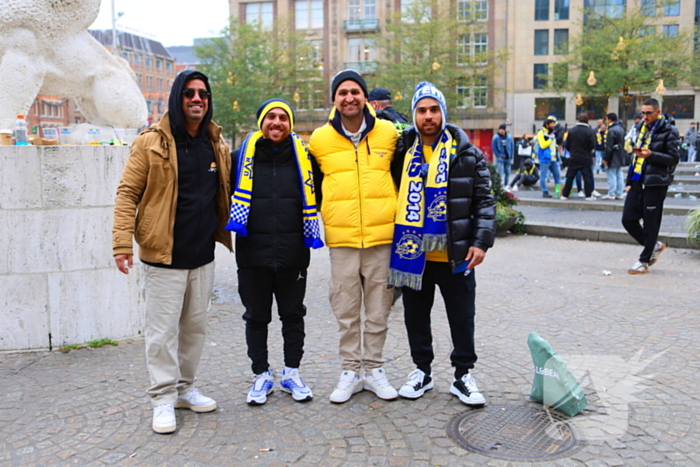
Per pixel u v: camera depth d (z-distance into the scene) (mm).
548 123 13945
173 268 3301
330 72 49375
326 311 5707
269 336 4977
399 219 3531
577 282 6633
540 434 3174
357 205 3557
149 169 3203
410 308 3701
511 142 16719
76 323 4691
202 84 3262
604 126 15914
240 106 39562
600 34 34875
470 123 46562
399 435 3199
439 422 3348
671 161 6527
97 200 4688
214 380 4027
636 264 7004
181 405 3574
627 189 6930
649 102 6617
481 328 5035
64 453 3037
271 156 3531
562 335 4797
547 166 14086
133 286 4914
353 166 3549
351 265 3619
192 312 3469
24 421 3400
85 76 5305
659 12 38750
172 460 2965
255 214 3514
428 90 3422
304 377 4066
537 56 45719
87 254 4691
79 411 3529
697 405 3453
